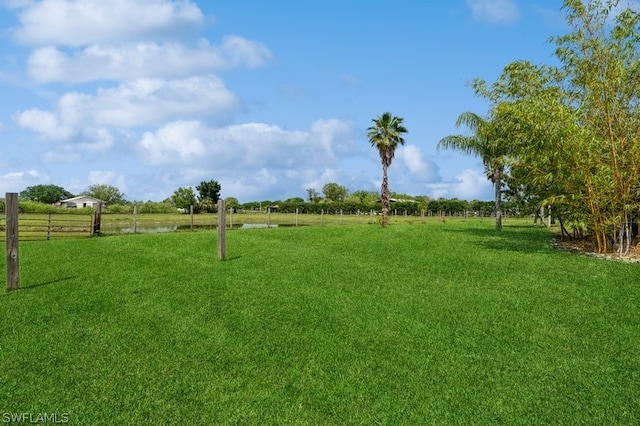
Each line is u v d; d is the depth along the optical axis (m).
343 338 6.61
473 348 6.27
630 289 9.05
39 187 104.12
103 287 9.29
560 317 7.47
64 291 8.95
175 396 5.01
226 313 7.70
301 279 10.09
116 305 8.10
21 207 41.34
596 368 5.66
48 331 6.82
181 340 6.52
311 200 88.00
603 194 12.98
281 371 5.59
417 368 5.67
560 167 13.01
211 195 73.56
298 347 6.29
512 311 7.80
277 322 7.27
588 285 9.42
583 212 13.82
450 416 4.64
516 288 9.26
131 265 11.62
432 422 4.54
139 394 5.04
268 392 5.09
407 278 10.19
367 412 4.72
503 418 4.61
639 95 12.61
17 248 9.09
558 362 5.84
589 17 13.06
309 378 5.41
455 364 5.78
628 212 13.03
